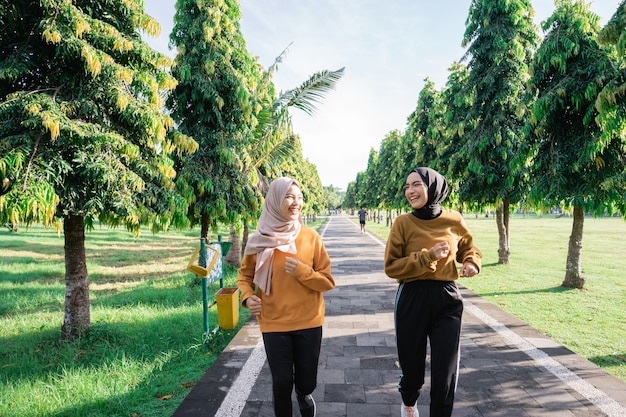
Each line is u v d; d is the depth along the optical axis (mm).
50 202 3514
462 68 12609
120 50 4332
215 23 7812
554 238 21438
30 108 3598
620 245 16844
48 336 5203
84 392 3332
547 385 3326
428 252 2295
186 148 5309
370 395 3203
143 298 7434
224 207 7672
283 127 8766
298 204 2408
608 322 5293
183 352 4355
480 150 9992
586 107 6977
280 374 2256
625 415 2809
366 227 36562
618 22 4152
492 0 10219
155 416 2953
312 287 2285
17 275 10242
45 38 3908
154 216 4824
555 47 7141
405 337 2463
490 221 52719
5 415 2996
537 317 5551
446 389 2285
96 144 3934
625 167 5977
